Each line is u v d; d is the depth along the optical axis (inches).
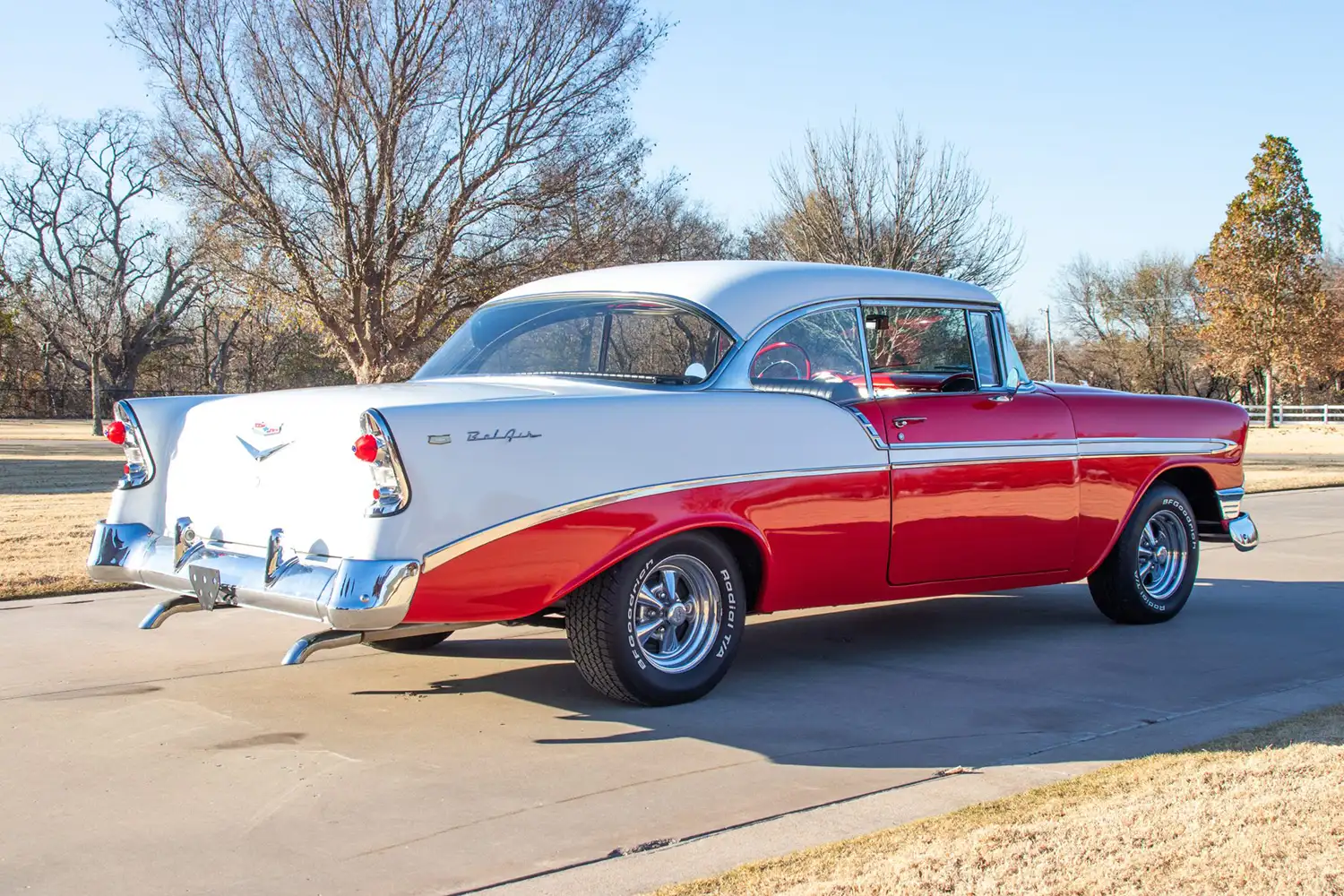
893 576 213.2
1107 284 2869.1
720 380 195.9
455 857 127.5
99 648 233.6
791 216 1007.0
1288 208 2055.9
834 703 191.9
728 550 193.3
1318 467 903.1
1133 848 120.0
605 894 117.0
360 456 158.9
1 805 145.6
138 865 126.5
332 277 783.1
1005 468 225.9
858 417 207.2
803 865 120.6
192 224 808.9
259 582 170.1
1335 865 114.1
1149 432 253.0
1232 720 179.5
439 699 195.6
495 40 773.3
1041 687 203.0
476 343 217.3
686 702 191.3
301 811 142.8
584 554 173.9
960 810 135.9
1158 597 261.0
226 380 2682.1
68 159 2182.6
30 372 2469.2
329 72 757.9
